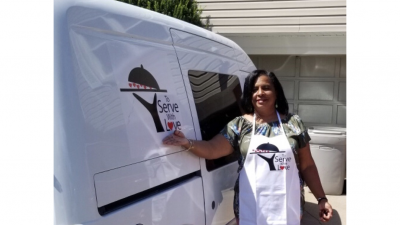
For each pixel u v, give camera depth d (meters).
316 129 5.96
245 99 2.56
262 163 2.34
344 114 7.18
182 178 2.16
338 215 4.84
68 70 1.51
